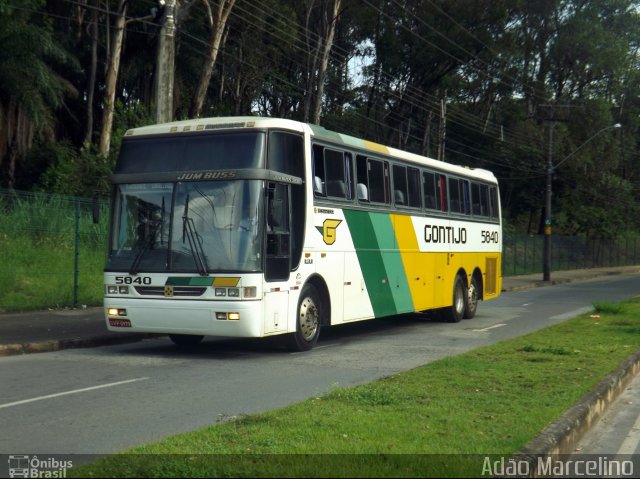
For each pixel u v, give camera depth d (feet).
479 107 195.93
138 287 42.09
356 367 39.47
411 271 57.93
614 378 33.42
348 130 168.35
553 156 192.34
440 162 64.54
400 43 163.32
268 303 41.29
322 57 140.15
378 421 24.06
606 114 195.62
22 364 40.40
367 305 51.57
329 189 47.44
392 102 175.01
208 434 22.40
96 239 68.03
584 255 204.85
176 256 41.45
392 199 55.42
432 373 33.68
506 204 208.85
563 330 53.16
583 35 188.96
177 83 136.98
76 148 122.31
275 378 35.94
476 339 52.95
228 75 149.59
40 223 63.31
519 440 21.77
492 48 164.55
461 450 20.66
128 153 43.91
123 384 34.22
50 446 23.31
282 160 43.04
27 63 98.02
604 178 208.33
